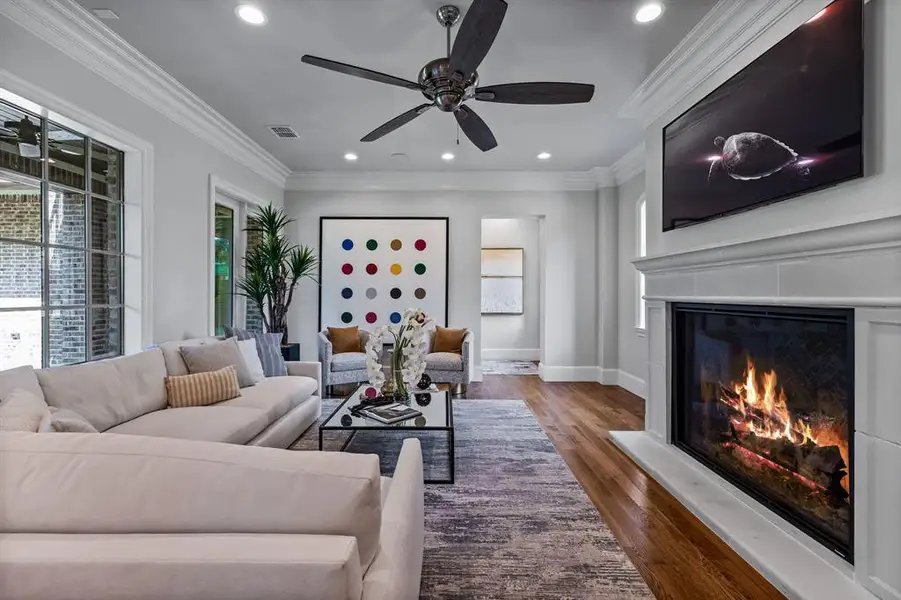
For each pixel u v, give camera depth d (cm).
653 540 207
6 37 219
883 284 155
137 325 315
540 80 315
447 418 278
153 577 78
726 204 243
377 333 320
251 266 473
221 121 396
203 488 86
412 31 261
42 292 261
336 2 235
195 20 251
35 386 203
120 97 293
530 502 244
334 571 77
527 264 816
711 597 169
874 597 158
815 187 186
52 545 81
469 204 595
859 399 165
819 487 194
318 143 466
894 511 153
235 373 309
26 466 87
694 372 294
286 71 311
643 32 259
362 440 347
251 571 77
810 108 188
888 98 160
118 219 313
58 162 268
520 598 167
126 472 87
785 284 201
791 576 171
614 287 577
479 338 594
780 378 218
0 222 238
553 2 232
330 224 595
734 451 253
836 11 176
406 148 484
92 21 249
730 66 246
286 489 86
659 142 323
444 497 249
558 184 587
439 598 167
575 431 374
